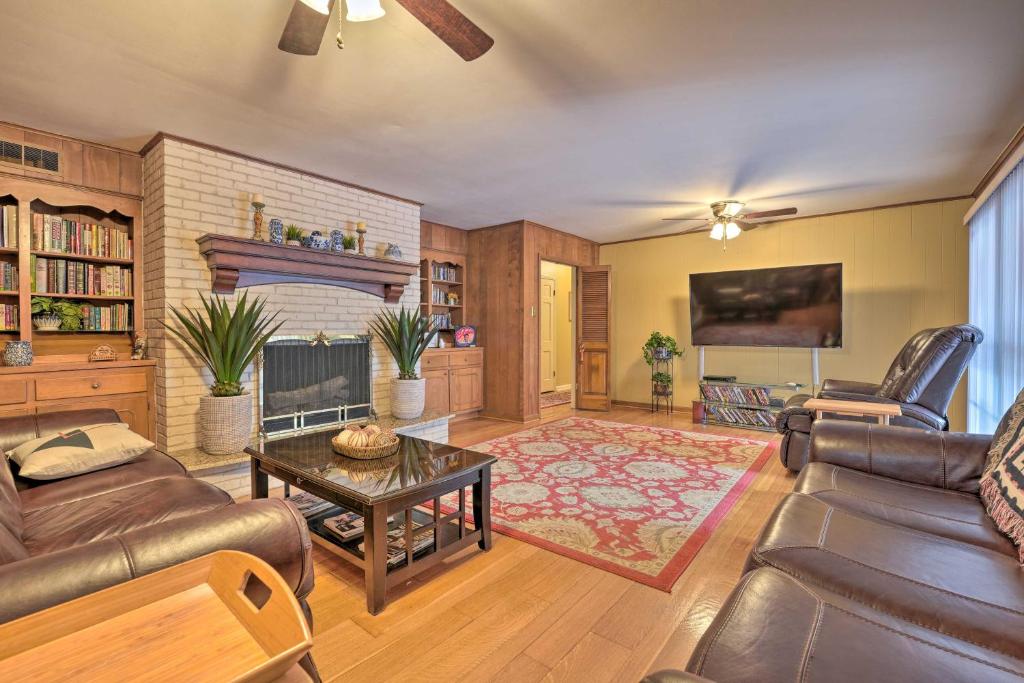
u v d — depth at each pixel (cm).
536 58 222
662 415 609
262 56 220
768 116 282
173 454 309
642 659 162
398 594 201
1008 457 161
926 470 190
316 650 167
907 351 373
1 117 282
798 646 92
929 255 478
